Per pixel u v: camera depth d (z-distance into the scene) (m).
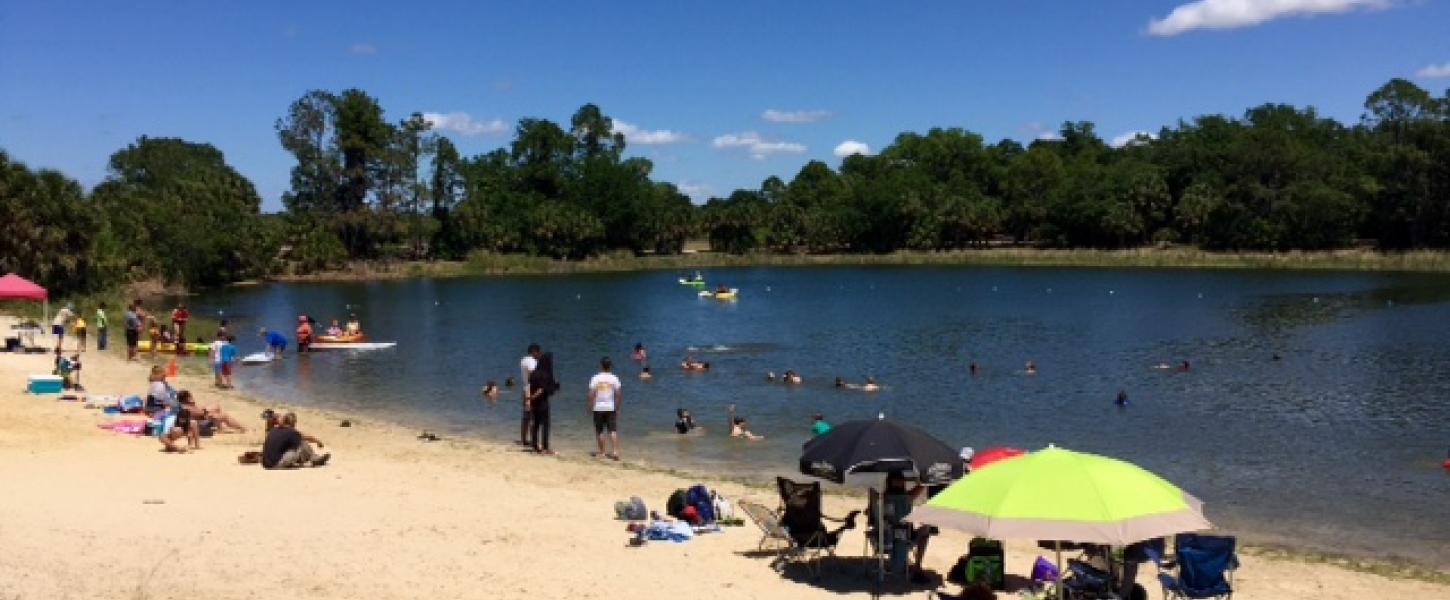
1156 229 140.88
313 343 53.72
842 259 146.88
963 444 30.05
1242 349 50.97
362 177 128.12
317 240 122.00
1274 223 127.00
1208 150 141.88
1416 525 21.25
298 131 126.94
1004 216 152.25
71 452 23.16
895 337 57.94
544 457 26.08
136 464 22.25
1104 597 14.55
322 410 34.75
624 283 111.50
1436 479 25.05
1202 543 14.35
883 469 14.55
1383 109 129.38
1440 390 38.00
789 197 175.38
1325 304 73.81
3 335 46.75
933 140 186.62
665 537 17.80
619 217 149.38
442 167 138.50
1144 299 81.25
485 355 50.78
